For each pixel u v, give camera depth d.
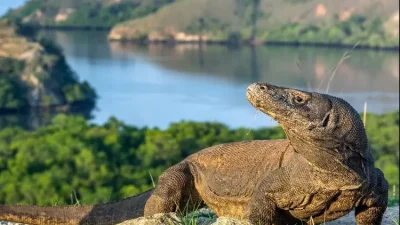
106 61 196.12
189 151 56.72
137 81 146.75
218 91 125.19
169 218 7.28
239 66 171.88
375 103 95.38
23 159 52.28
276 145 8.20
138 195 9.10
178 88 132.38
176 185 8.61
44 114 125.88
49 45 155.38
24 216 8.88
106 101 124.00
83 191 44.72
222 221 7.05
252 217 7.69
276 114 7.21
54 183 45.88
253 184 8.11
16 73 135.62
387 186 7.69
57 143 56.81
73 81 141.62
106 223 9.01
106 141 58.97
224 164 8.48
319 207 7.53
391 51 198.00
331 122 7.14
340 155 7.16
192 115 100.19
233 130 61.00
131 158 55.47
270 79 140.75
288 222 7.91
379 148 47.75
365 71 138.12
